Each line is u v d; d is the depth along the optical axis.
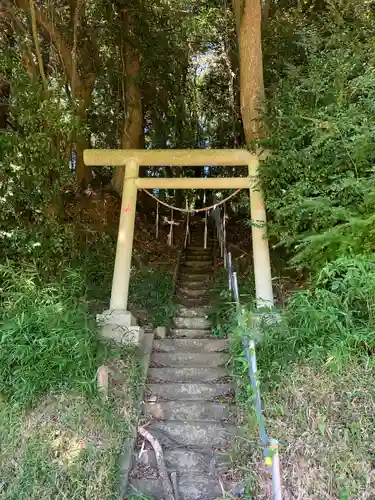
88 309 4.82
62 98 5.62
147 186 5.61
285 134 4.77
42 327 3.71
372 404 3.04
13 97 4.89
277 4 8.35
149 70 8.92
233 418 3.75
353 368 3.29
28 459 3.09
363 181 3.92
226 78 10.93
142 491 3.18
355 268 3.47
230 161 5.43
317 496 2.77
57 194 5.52
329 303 3.55
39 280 4.54
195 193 12.25
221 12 9.20
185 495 3.16
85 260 6.31
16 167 4.73
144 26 7.94
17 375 3.46
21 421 3.30
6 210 4.74
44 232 5.05
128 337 4.68
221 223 9.01
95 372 3.67
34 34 5.64
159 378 4.45
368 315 3.53
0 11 5.56
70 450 3.14
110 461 3.13
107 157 5.63
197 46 10.27
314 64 4.80
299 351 3.49
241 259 7.62
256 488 2.95
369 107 4.11
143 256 8.27
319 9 7.72
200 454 3.46
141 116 9.37
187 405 3.93
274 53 7.39
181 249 9.14
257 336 3.76
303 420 3.12
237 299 4.59
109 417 3.42
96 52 8.03
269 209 5.00
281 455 2.98
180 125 11.66
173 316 5.98
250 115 5.53
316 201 4.18
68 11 7.50
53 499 2.90
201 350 5.01
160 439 3.63
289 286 5.51
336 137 4.15
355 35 5.20
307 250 4.21
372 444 2.86
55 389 3.47
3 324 3.74
